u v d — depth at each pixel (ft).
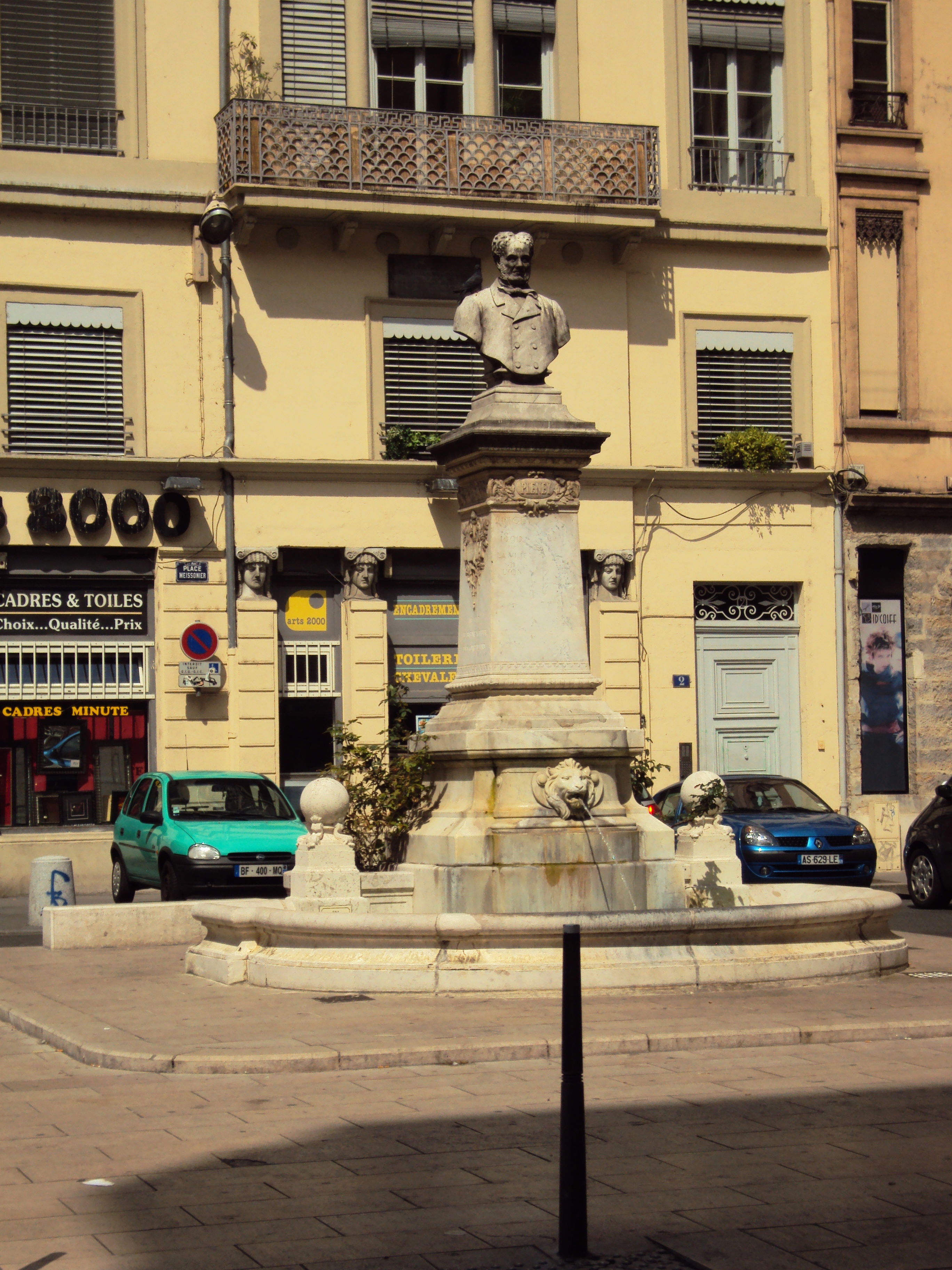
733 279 88.84
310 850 42.01
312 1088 28.68
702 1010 34.71
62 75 79.82
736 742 88.22
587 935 37.40
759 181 90.12
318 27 83.30
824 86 90.07
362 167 80.53
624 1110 26.45
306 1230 20.08
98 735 79.10
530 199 82.99
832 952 39.01
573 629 44.04
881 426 89.92
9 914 69.56
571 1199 18.92
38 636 78.28
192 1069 30.40
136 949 51.65
